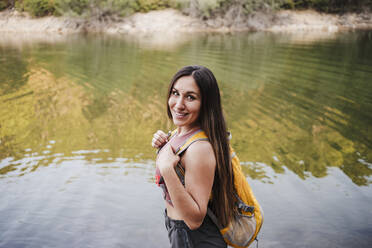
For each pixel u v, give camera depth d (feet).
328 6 123.54
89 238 10.13
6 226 10.77
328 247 9.32
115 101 27.35
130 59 48.60
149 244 9.78
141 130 20.52
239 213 5.08
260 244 9.46
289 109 24.43
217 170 4.84
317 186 13.06
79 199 12.45
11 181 14.01
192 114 4.67
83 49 61.41
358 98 27.17
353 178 13.80
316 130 20.08
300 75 36.09
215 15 116.67
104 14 112.06
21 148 17.84
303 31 105.60
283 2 122.31
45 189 13.26
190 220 4.44
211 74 4.72
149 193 12.85
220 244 5.05
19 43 73.10
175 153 4.68
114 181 13.85
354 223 10.48
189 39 79.77
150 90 30.76
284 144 17.87
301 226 10.34
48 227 10.71
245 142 18.20
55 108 25.58
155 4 119.44
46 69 41.52
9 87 32.53
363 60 45.50
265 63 43.83
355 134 19.35
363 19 120.98
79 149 17.56
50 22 113.09
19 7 117.91
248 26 114.93
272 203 11.78
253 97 27.73
